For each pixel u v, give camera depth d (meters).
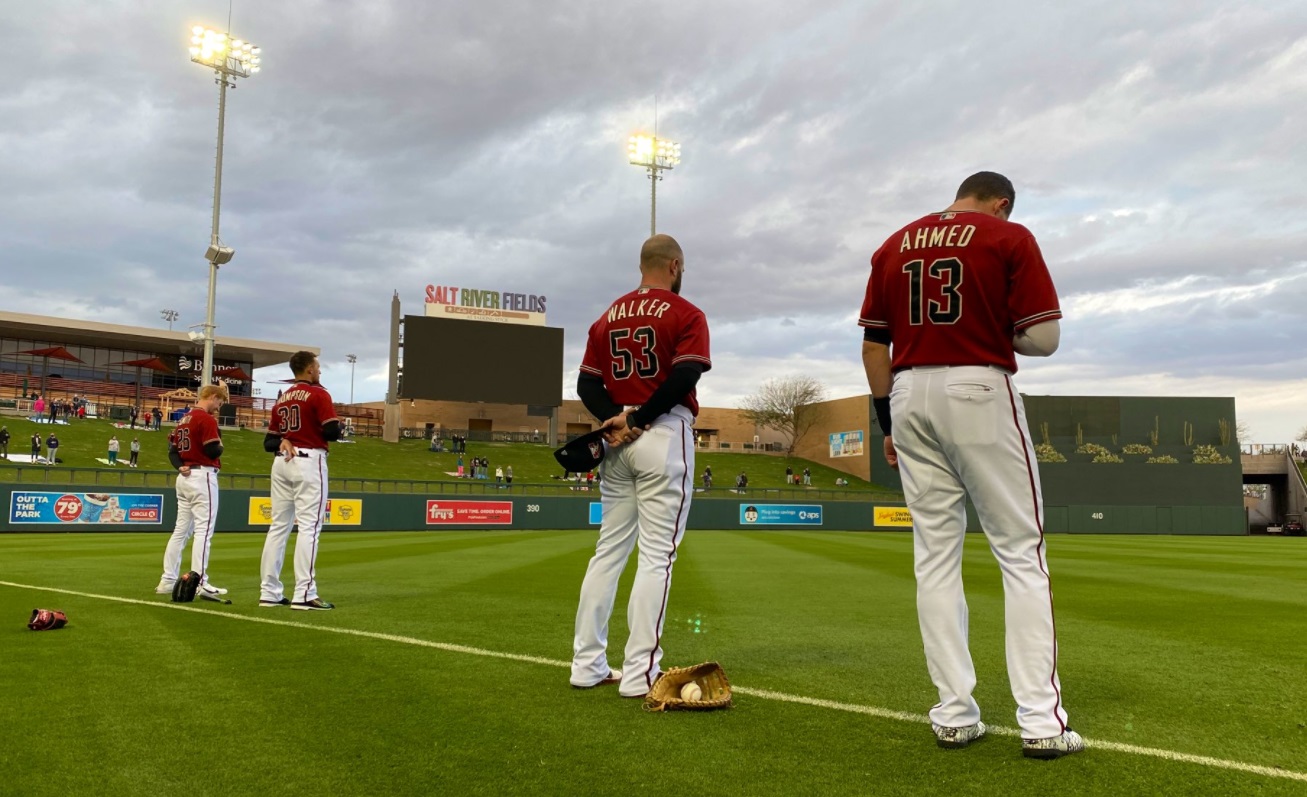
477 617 5.54
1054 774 2.36
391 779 2.28
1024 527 2.62
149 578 8.01
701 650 4.45
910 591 7.79
